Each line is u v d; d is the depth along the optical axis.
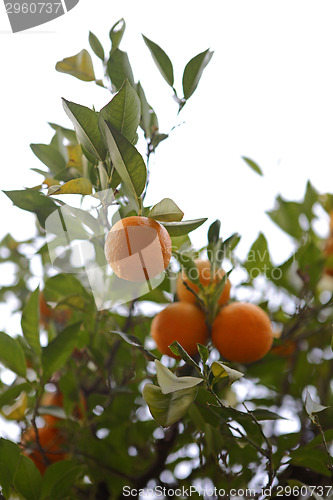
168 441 1.03
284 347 1.13
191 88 1.01
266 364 1.15
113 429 1.11
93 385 1.11
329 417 1.11
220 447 0.97
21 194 0.96
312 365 1.21
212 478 1.05
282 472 1.02
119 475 1.05
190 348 0.98
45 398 1.13
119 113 0.89
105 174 0.92
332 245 1.21
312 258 1.17
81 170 1.00
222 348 0.98
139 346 0.90
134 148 0.85
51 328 1.11
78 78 1.00
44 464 1.02
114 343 1.08
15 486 0.96
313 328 1.20
